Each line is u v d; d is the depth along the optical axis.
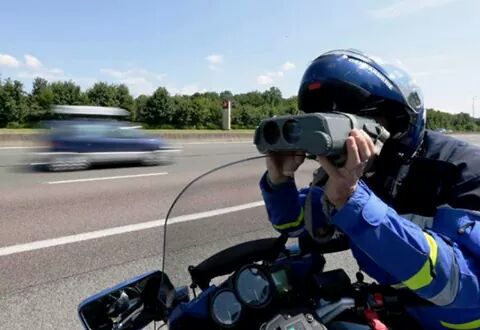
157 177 9.52
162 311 1.49
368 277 1.52
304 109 1.36
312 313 1.20
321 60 1.28
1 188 7.69
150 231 4.99
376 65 1.24
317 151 0.91
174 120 43.81
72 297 3.24
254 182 1.80
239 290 1.27
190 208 1.79
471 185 1.22
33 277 3.59
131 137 11.48
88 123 10.80
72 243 4.50
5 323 2.85
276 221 1.56
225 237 1.66
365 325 1.24
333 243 1.56
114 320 1.49
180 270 1.58
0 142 16.75
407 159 1.32
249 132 26.47
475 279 1.06
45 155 10.20
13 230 4.96
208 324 1.30
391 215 1.01
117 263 3.94
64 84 42.28
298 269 1.44
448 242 1.10
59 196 7.04
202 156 14.48
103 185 8.28
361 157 0.95
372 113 1.26
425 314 1.25
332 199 1.02
